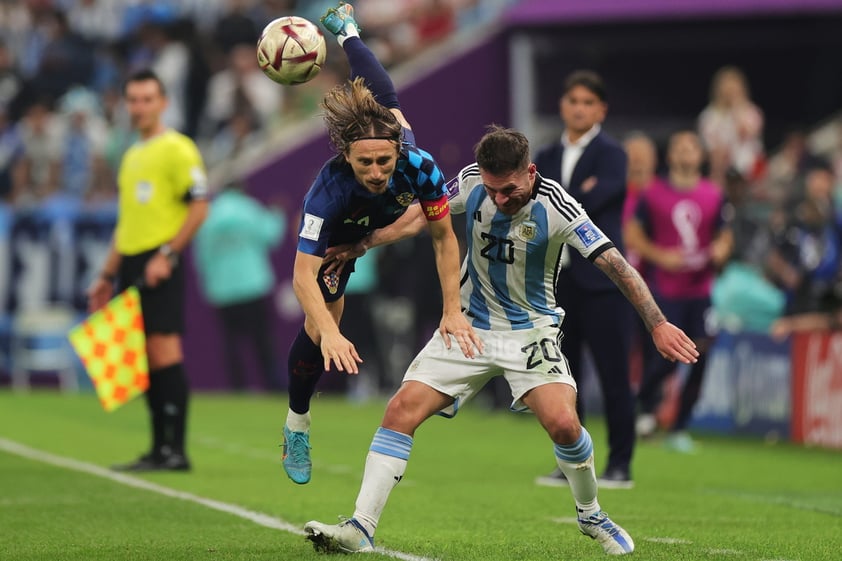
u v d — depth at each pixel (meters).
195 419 49.16
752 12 61.50
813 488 32.44
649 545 22.09
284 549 21.31
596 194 30.95
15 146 69.69
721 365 48.69
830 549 21.98
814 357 44.00
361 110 19.06
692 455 40.25
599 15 63.00
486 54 65.06
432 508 27.25
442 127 64.88
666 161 68.88
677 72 68.50
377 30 73.25
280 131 66.81
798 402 44.75
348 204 19.95
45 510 26.45
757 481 33.69
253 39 73.06
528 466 36.03
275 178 63.59
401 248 59.34
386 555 20.05
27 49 78.62
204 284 62.38
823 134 66.25
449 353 20.36
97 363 32.88
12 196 69.44
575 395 20.34
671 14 62.28
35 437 42.00
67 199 66.50
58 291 62.84
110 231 62.00
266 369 61.56
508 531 23.83
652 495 29.97
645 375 42.53
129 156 33.72
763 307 49.59
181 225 33.41
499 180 19.44
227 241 60.56
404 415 20.25
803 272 46.91
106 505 27.19
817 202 47.53
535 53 64.88
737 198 47.78
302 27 21.30
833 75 69.19
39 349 62.00
